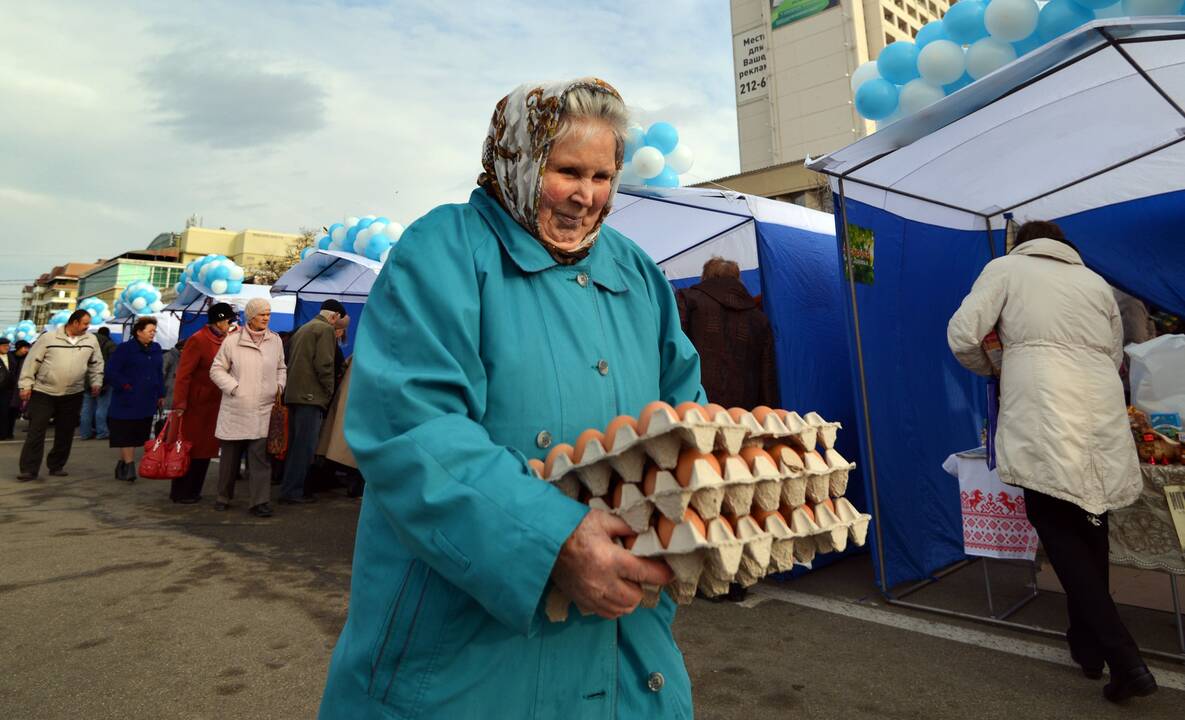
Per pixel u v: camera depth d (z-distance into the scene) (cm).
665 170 500
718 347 362
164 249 8819
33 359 694
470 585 69
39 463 691
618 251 111
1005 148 343
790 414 88
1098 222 423
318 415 588
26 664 253
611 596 69
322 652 265
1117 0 306
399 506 73
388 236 844
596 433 80
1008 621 301
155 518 513
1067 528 239
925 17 5784
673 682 95
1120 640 219
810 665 256
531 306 92
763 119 5647
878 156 322
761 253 405
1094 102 298
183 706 221
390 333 83
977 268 447
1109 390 240
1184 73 268
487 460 73
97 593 335
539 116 91
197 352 559
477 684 78
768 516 80
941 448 399
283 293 908
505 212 97
